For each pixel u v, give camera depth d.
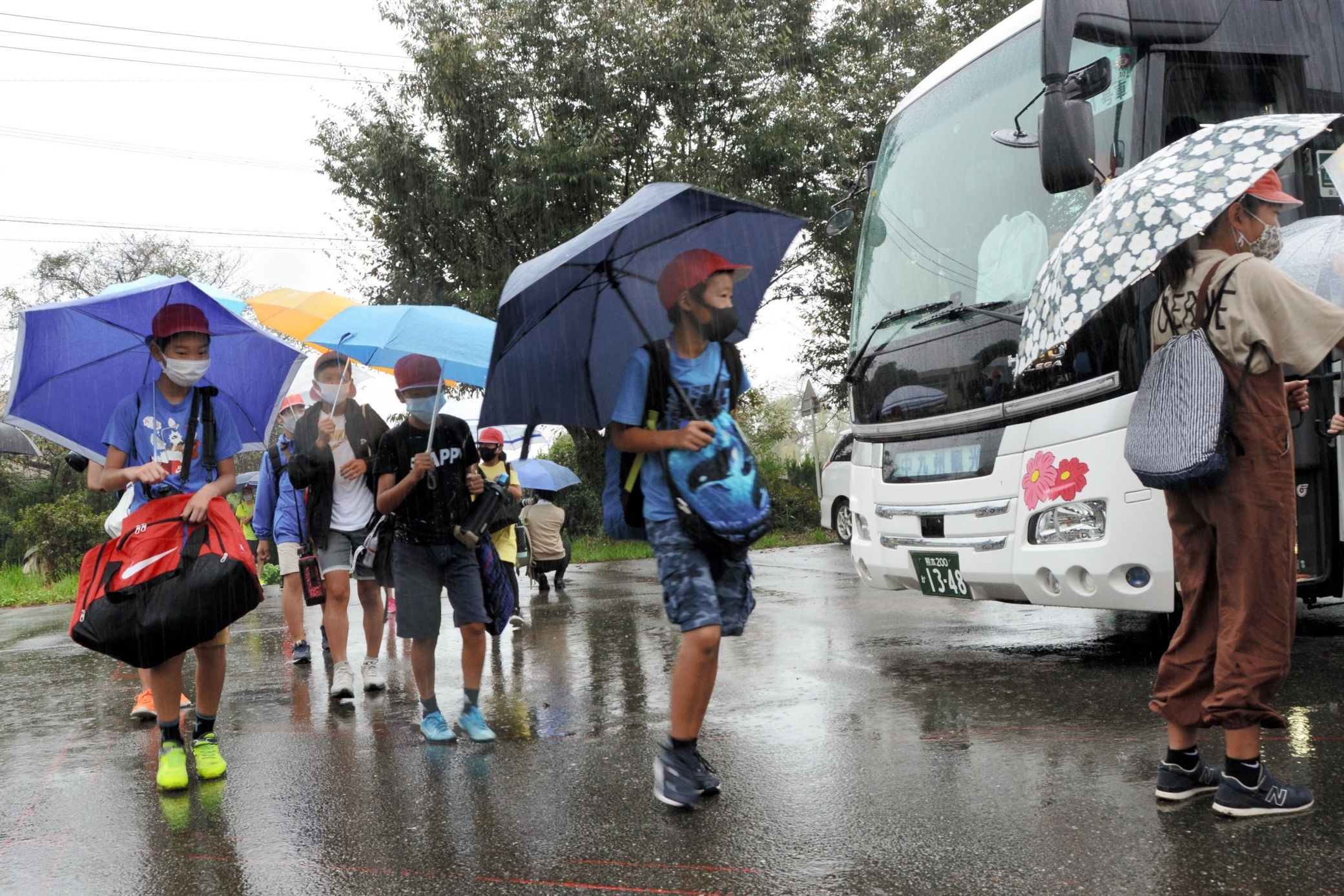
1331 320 3.07
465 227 21.69
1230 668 3.17
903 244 6.45
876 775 3.86
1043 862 2.94
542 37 20.88
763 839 3.27
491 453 9.23
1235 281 3.17
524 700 5.68
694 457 3.61
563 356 3.82
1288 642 3.16
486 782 4.08
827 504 15.00
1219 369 3.16
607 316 3.87
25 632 11.12
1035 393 5.38
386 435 4.91
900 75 22.41
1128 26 5.10
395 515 4.84
